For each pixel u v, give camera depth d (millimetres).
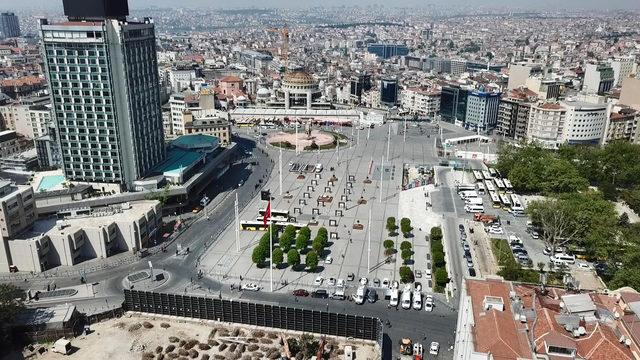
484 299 145500
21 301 196250
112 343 186750
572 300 143875
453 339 187875
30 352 180500
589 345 126938
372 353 182125
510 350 122562
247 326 199000
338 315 189750
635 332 132000
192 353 180375
